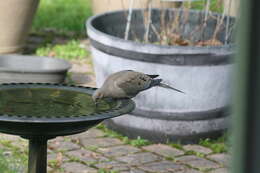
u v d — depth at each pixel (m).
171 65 7.17
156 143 7.68
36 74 9.02
